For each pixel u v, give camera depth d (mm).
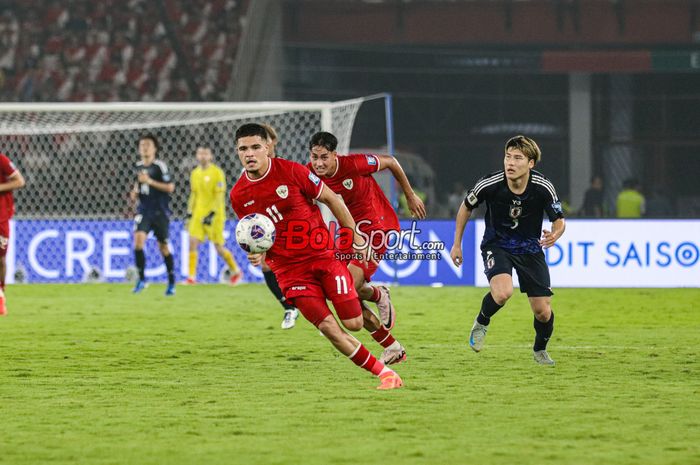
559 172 71750
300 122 61750
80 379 19516
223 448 13422
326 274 17281
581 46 72438
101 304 35969
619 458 12828
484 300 20812
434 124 72438
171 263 39656
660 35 72125
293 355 23000
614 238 43469
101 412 16031
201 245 46156
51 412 16031
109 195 58750
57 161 58938
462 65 72250
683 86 70688
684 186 70812
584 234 43625
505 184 20234
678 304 36156
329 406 16438
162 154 58594
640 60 70250
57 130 50250
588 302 36875
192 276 44062
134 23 72375
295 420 15305
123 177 58562
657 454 13047
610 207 70688
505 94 72062
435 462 12625
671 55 70125
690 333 27703
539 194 20234
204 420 15328
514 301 36969
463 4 72375
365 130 71875
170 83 71188
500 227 20703
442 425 14906
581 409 16188
